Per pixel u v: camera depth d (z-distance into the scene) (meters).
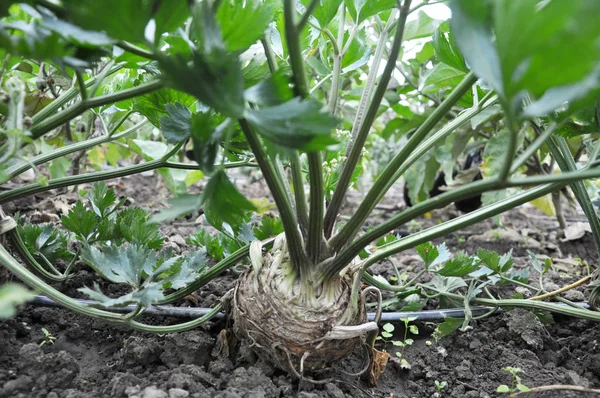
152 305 1.21
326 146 0.75
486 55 0.64
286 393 1.00
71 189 2.24
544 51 0.53
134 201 2.67
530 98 1.27
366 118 0.93
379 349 1.30
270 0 1.02
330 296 0.99
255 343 1.02
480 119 1.82
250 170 3.15
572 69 0.53
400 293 1.42
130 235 1.21
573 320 1.44
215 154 0.82
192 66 0.74
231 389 0.96
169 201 0.78
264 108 0.72
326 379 1.05
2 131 0.84
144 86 0.80
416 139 0.90
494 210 0.93
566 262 2.01
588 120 1.09
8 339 1.09
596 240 1.31
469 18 0.66
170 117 1.01
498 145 2.00
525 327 1.31
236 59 0.77
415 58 2.29
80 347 1.16
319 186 0.88
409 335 1.37
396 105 2.45
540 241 2.43
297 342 0.98
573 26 0.51
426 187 2.57
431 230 0.98
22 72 1.35
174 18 0.73
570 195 2.54
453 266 1.27
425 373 1.20
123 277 0.98
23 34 0.72
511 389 1.09
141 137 2.91
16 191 1.16
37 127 0.88
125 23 0.66
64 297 0.99
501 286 1.64
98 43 0.70
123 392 0.94
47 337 1.16
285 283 0.99
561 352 1.27
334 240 0.99
